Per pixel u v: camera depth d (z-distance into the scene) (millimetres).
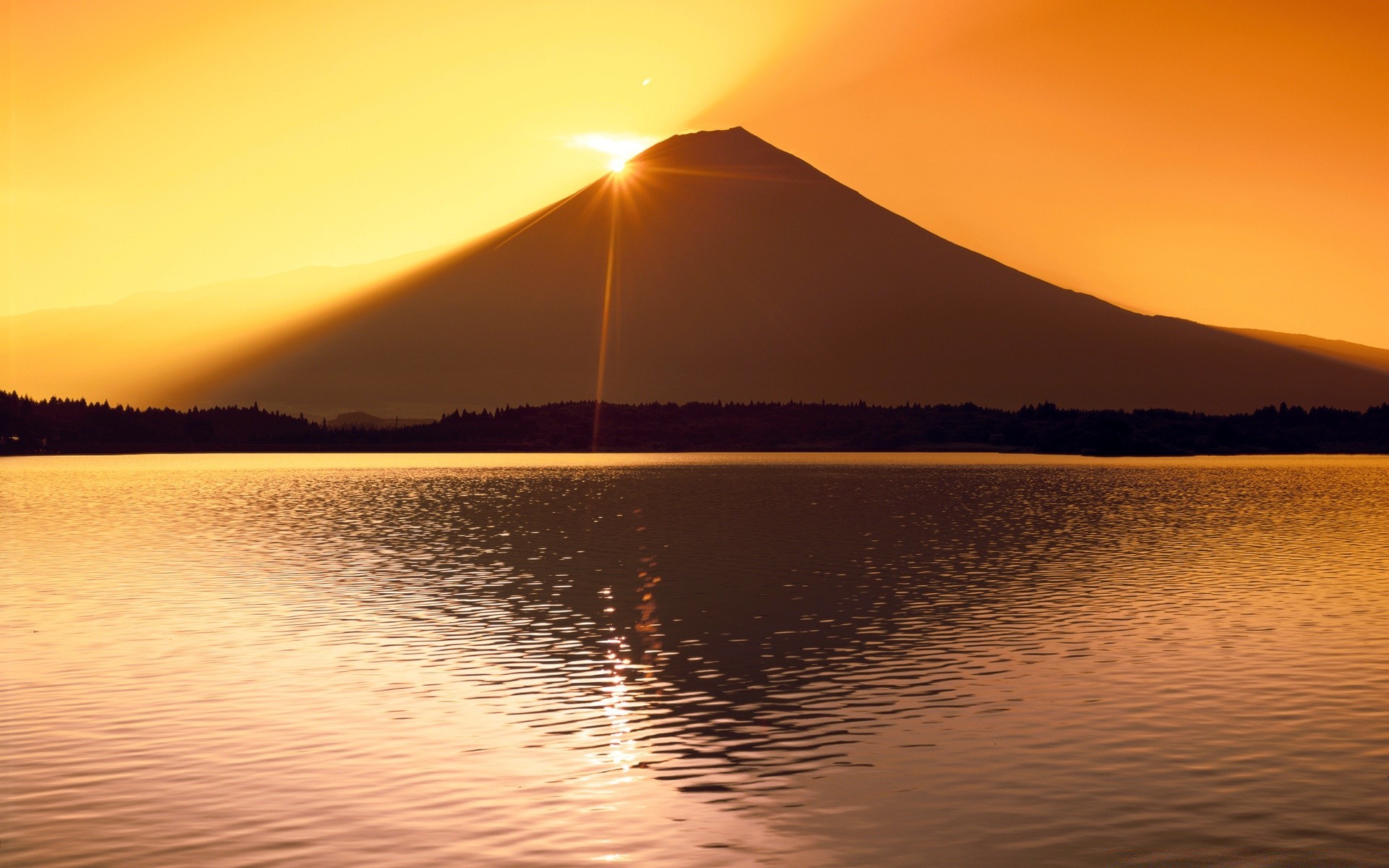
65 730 18203
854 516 58594
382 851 13445
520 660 23297
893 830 14055
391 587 33469
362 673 22188
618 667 22688
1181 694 20234
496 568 37750
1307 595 31641
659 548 43719
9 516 59781
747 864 13062
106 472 118875
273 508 64938
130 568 37875
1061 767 16312
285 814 14578
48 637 25625
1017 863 13102
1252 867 12984
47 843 13680
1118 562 39281
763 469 124188
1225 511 62469
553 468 127125
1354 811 14586
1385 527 52281
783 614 28750
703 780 15875
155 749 17234
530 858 13234
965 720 18734
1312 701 19734
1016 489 83625
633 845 13609
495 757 16875
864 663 23031
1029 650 24203
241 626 26984
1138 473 114062
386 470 122188
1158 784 15594
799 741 17594
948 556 41188
